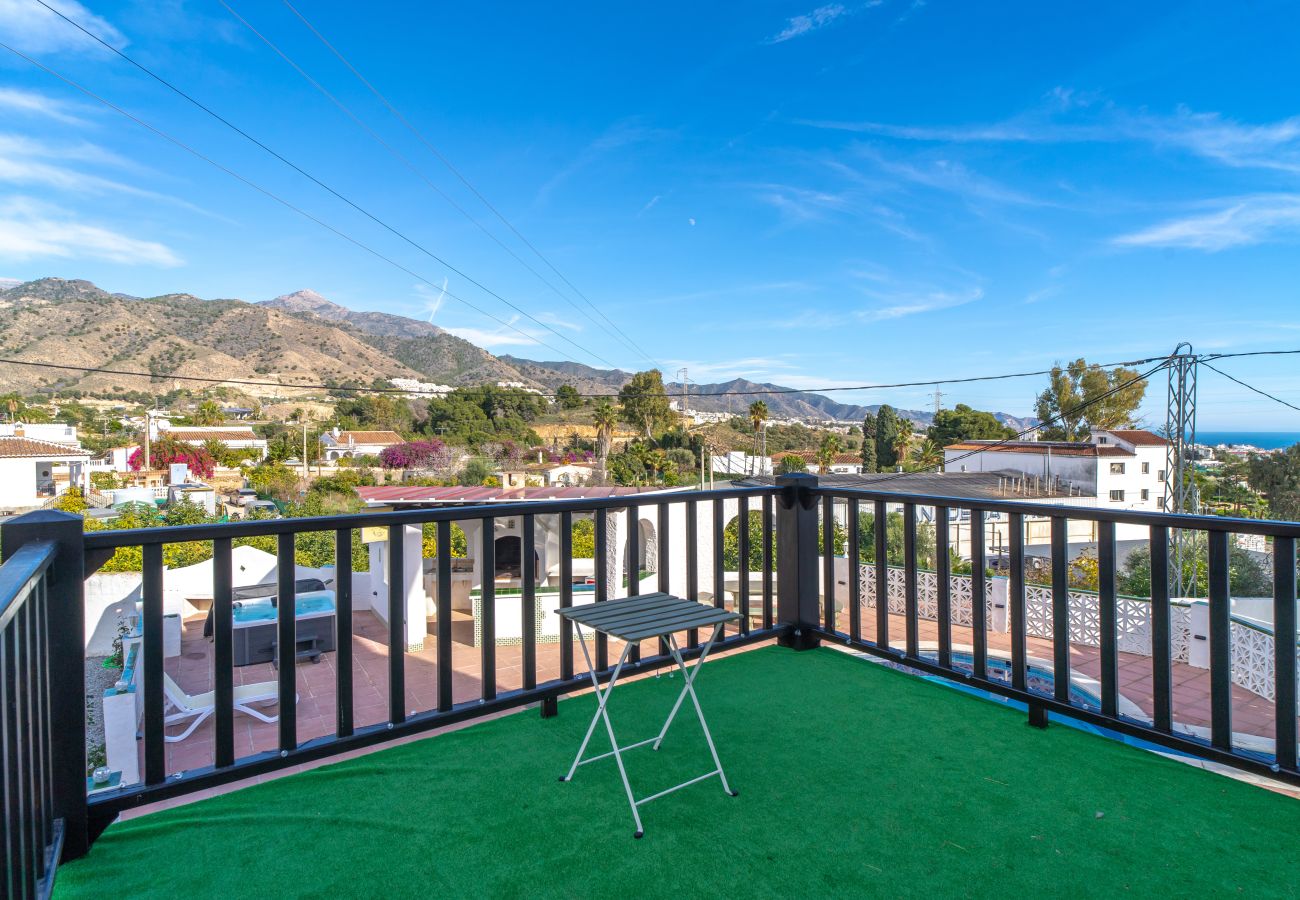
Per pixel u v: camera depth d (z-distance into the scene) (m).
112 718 4.92
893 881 1.48
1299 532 1.69
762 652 3.17
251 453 52.12
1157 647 1.99
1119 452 27.34
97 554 1.62
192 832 1.69
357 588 10.62
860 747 2.18
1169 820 1.74
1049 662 8.46
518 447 55.72
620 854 1.59
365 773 2.00
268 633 7.52
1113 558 2.09
